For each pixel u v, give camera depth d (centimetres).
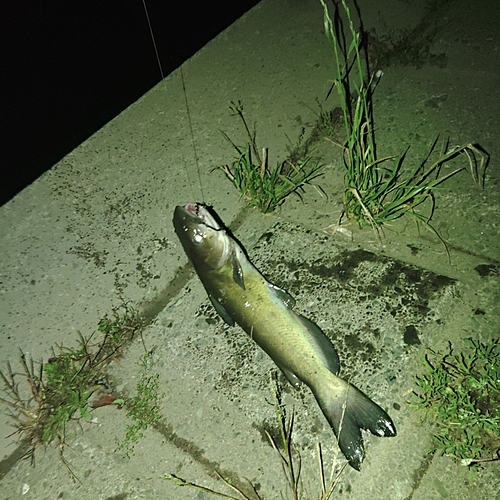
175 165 99
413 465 60
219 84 112
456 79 97
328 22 67
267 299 71
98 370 76
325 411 64
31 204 99
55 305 85
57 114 118
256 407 68
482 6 108
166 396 72
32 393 75
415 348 68
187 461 66
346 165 82
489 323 68
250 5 130
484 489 57
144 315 81
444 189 82
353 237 81
